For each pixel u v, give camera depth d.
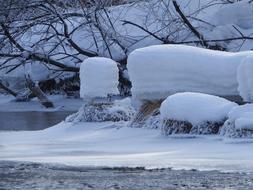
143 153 11.65
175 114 13.63
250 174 9.16
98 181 8.84
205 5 30.91
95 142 14.23
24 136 16.55
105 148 12.83
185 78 15.38
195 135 13.24
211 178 8.90
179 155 11.09
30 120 24.52
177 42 29.27
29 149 13.09
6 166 10.47
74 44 30.19
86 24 30.53
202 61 15.33
